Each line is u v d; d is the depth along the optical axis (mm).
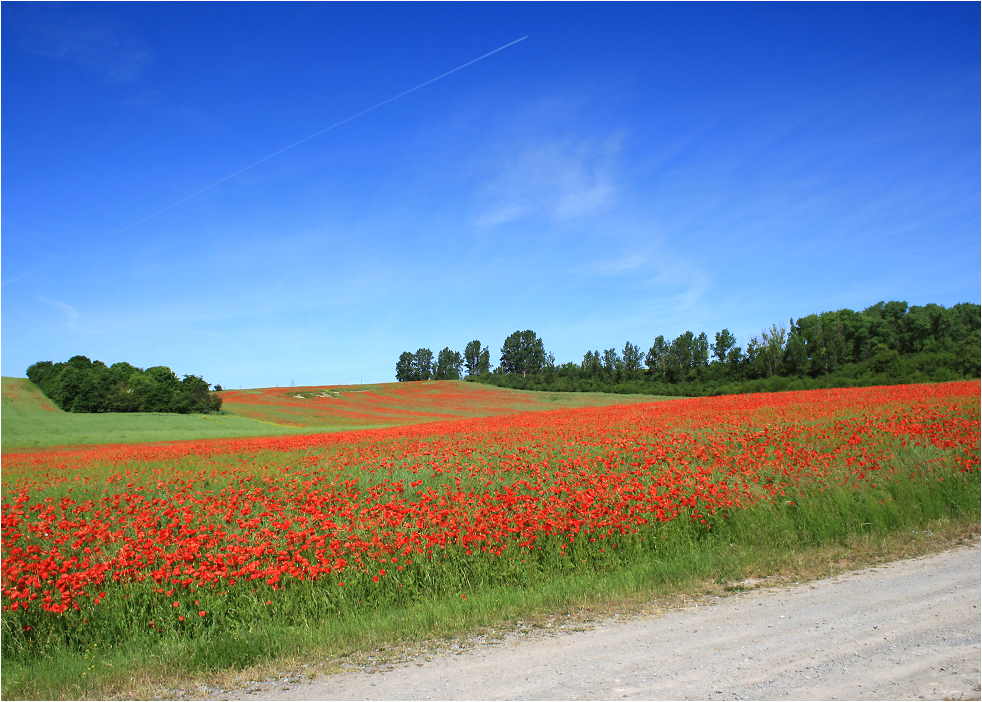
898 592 7238
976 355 69562
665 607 7305
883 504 11320
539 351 162625
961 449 15000
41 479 20078
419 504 12109
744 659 5539
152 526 11516
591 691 5027
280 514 12172
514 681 5336
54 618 7594
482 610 7367
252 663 6273
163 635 7406
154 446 36031
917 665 5176
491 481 15797
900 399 31844
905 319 99375
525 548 9617
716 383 99125
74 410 75812
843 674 5094
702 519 11148
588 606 7441
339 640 6723
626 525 10242
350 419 80688
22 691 5887
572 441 22281
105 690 5801
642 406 47688
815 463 14461
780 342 100062
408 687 5359
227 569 8383
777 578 8320
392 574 8742
